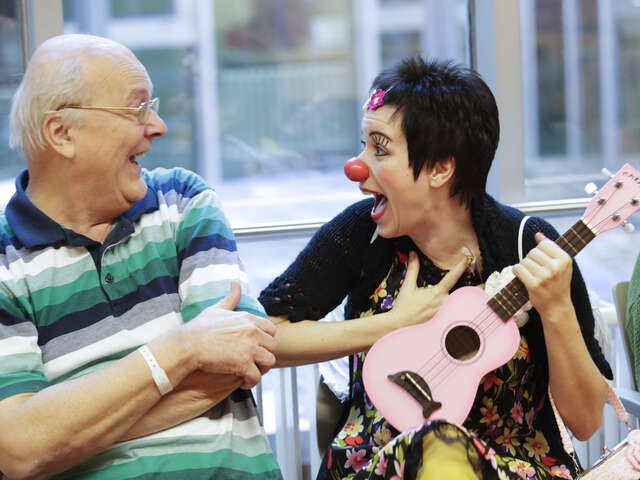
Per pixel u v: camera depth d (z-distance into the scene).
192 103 15.03
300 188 12.51
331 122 15.05
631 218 4.23
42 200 1.65
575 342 1.54
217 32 16.67
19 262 1.59
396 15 17.19
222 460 1.53
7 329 1.51
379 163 1.62
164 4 16.17
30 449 1.41
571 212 2.50
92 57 1.58
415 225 1.66
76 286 1.61
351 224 1.78
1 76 2.38
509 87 2.49
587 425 1.63
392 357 1.57
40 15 2.30
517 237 1.66
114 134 1.58
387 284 1.74
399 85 1.60
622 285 2.01
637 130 9.75
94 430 1.43
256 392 2.12
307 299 1.74
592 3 9.91
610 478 1.53
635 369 1.96
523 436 1.67
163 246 1.69
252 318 1.55
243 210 10.59
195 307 1.62
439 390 1.54
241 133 14.38
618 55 9.95
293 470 2.21
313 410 2.18
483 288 1.66
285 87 16.36
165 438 1.53
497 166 2.53
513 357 1.63
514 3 2.46
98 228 1.67
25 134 1.60
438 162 1.59
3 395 1.45
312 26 17.34
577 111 9.71
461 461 1.40
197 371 1.51
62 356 1.57
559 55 6.39
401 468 1.41
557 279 1.50
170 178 1.79
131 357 1.47
